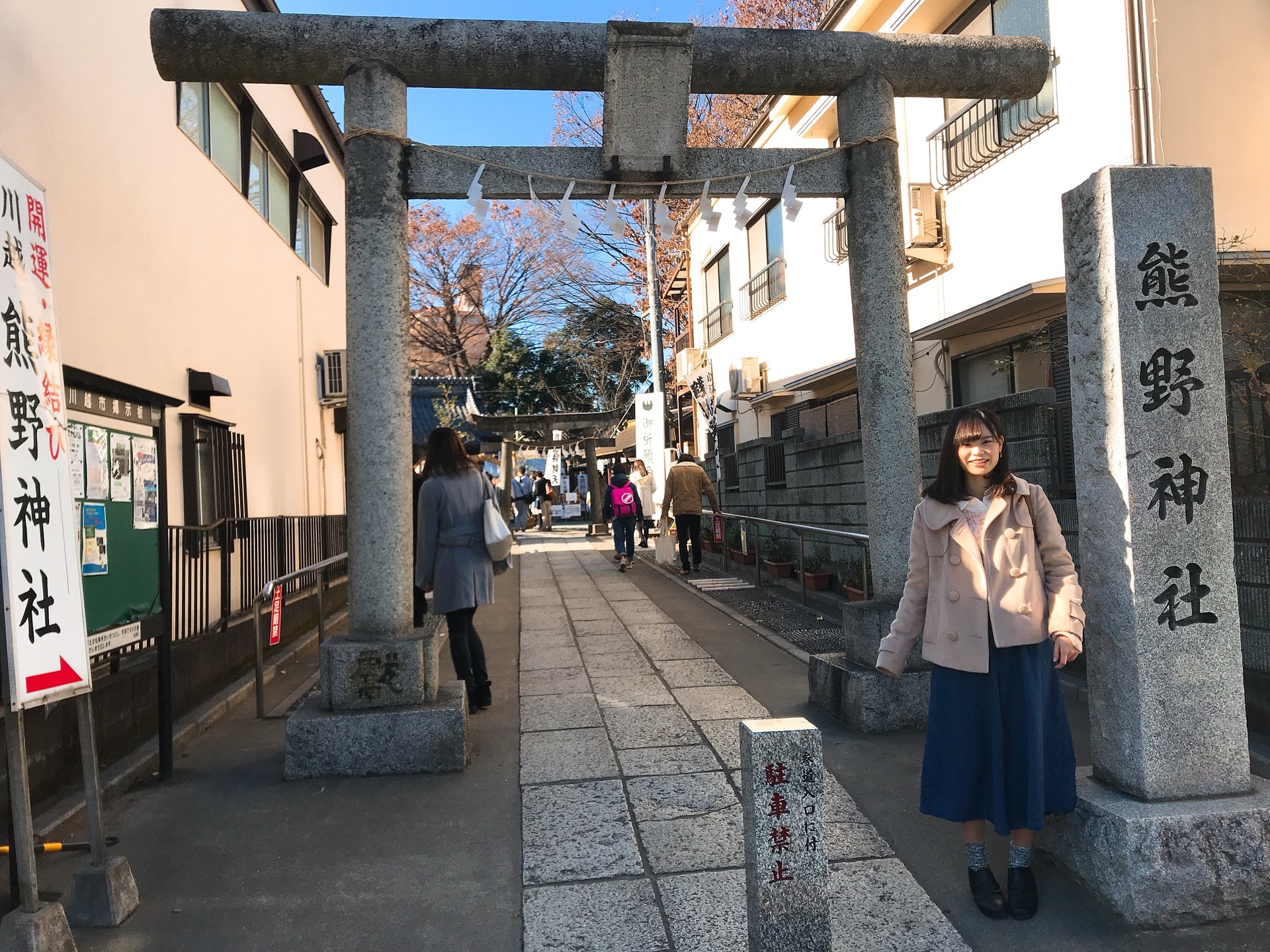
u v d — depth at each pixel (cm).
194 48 428
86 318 502
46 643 262
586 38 456
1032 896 283
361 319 438
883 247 480
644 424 1625
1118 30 606
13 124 430
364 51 439
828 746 439
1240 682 288
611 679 604
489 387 3134
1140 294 288
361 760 420
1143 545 286
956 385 815
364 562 441
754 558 1182
